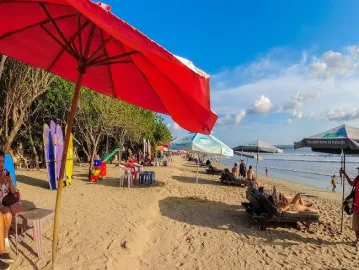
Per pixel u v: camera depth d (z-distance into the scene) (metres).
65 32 3.65
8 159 7.73
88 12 1.95
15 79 11.81
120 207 9.42
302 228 9.12
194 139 13.58
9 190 5.06
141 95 4.11
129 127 27.25
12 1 3.13
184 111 3.29
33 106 22.34
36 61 4.04
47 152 11.70
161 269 5.71
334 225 9.95
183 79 2.53
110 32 1.98
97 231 6.76
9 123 15.66
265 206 8.77
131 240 6.54
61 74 4.25
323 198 18.70
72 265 4.84
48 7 3.27
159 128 54.12
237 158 90.50
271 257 6.83
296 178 34.06
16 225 4.92
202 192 15.00
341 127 8.38
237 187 18.45
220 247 7.20
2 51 3.74
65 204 9.21
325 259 6.87
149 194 12.27
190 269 5.87
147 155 37.91
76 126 25.70
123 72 3.92
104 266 5.04
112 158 36.31
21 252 4.98
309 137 8.84
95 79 4.25
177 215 9.66
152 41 2.12
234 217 10.09
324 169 48.59
